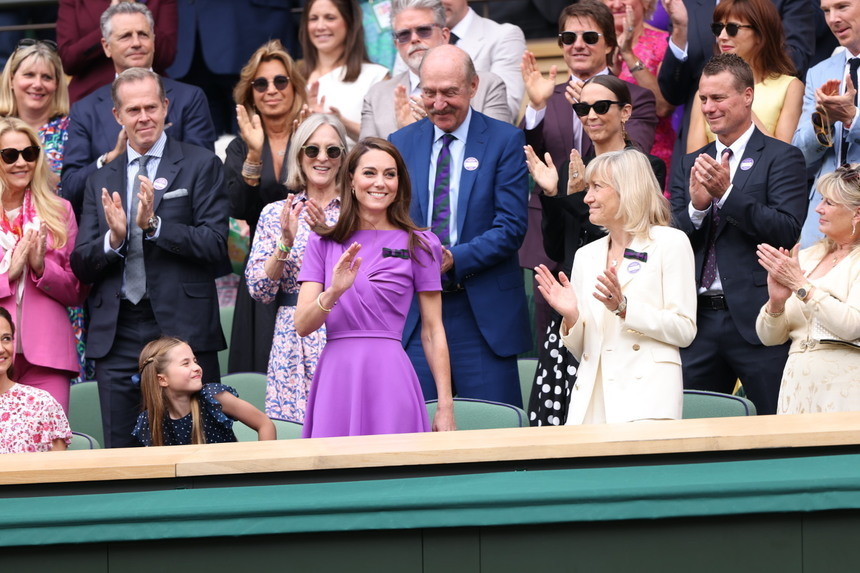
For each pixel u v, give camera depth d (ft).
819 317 49.24
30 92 74.43
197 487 34.01
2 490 34.45
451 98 60.59
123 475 34.06
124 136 67.41
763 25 67.00
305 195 62.90
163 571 32.91
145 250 63.82
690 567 31.89
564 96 70.23
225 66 86.33
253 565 32.73
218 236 64.28
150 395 55.42
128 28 74.13
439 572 32.35
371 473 33.76
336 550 32.55
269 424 56.24
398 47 72.02
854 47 64.64
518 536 32.22
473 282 60.39
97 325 64.23
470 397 60.29
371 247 50.39
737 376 61.41
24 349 62.34
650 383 48.52
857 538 31.60
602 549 32.01
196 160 65.51
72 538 32.71
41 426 57.16
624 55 74.33
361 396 49.08
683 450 33.27
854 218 50.44
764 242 58.34
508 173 60.90
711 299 60.03
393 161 50.16
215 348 64.80
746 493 31.40
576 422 49.60
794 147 60.18
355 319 49.55
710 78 60.59
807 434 33.12
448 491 32.17
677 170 63.10
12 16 90.27
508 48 79.15
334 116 62.95
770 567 31.73
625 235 50.67
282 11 88.74
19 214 65.16
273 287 61.46
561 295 50.31
